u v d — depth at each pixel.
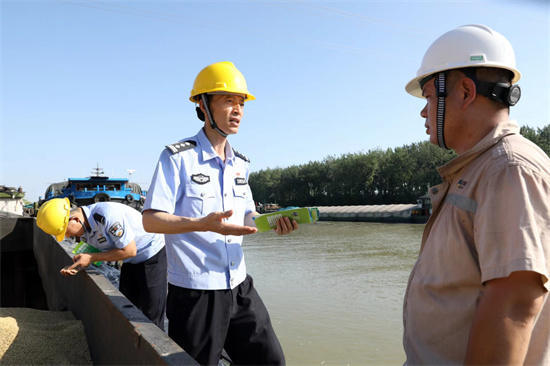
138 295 3.58
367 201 52.62
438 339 1.22
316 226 33.03
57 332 3.09
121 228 3.16
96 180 14.27
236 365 2.34
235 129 2.26
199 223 1.87
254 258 15.22
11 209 16.38
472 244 1.15
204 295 2.11
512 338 0.98
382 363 5.07
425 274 1.30
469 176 1.20
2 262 7.97
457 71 1.28
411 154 49.44
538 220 1.00
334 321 6.97
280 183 65.81
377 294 8.78
